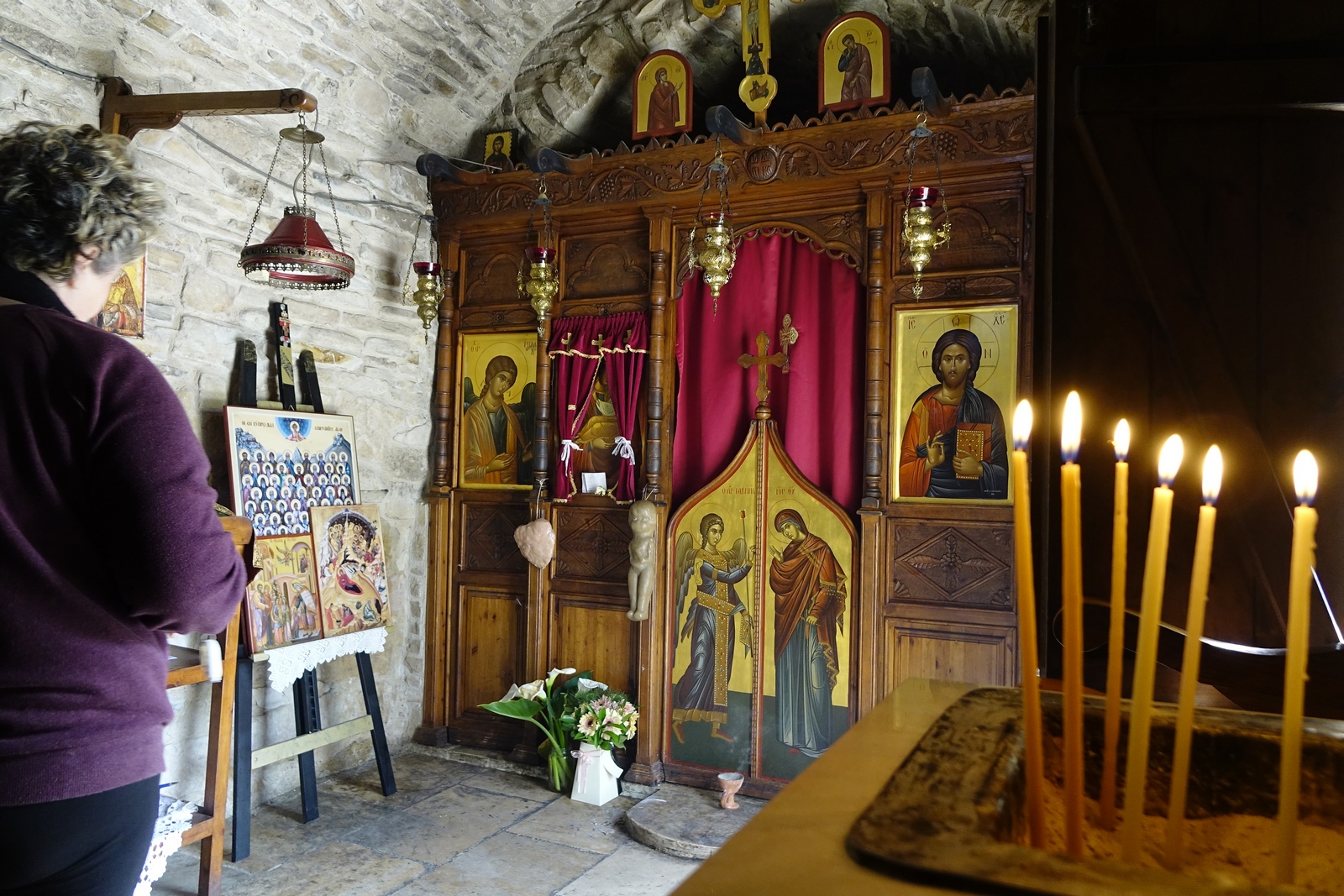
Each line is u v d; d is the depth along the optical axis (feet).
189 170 12.03
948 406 12.66
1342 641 5.14
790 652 13.37
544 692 14.11
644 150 14.12
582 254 15.10
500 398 15.64
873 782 2.40
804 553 13.34
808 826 2.07
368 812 12.79
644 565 13.78
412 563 15.72
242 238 12.79
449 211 15.84
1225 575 5.36
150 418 4.18
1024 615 2.25
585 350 14.84
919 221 11.50
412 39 13.94
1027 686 2.24
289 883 10.55
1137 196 5.47
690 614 13.96
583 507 14.84
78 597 4.07
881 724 3.01
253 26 12.15
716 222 13.92
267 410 12.41
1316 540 5.24
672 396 14.32
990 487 12.41
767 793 13.25
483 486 15.74
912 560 12.73
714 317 14.29
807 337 13.69
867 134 12.84
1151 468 5.50
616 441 14.52
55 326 4.17
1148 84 5.41
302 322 13.67
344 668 14.42
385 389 15.12
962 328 12.61
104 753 4.09
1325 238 5.33
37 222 4.22
